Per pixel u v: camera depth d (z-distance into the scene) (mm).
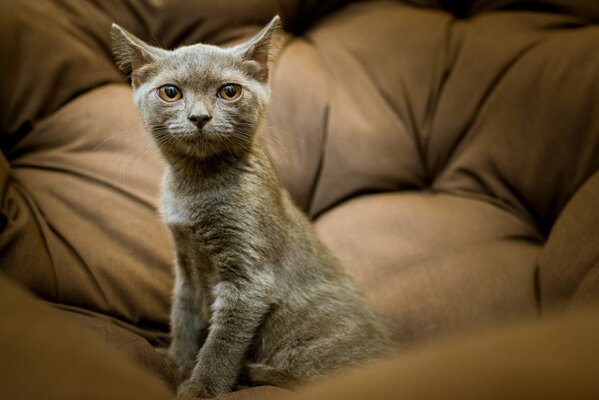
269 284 493
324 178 646
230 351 485
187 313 531
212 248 495
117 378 310
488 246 601
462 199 637
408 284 587
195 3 647
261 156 517
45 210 568
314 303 514
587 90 614
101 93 631
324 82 654
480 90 646
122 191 591
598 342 279
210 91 487
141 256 570
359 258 609
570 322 306
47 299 533
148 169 605
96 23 645
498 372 261
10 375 281
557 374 251
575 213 562
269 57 531
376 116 651
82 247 555
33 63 611
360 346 504
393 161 646
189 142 479
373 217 626
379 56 667
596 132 604
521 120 631
